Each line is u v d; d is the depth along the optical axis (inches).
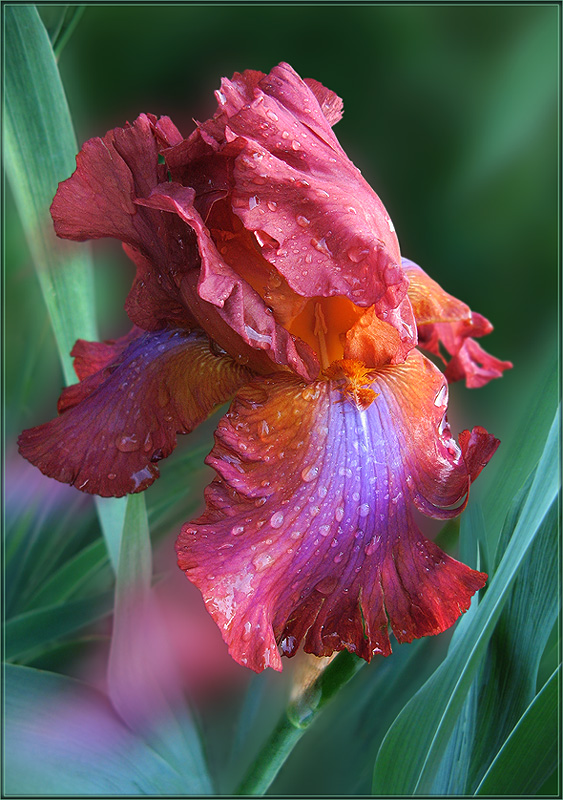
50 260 21.8
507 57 32.8
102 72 33.1
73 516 24.7
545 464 19.3
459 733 20.9
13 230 25.8
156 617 21.7
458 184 33.4
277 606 18.8
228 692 24.3
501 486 21.0
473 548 20.4
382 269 18.8
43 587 23.1
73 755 20.2
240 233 19.4
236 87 19.7
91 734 20.5
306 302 19.5
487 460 19.6
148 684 21.1
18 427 24.4
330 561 19.0
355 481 19.2
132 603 20.6
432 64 33.7
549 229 33.4
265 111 19.1
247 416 19.3
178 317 20.6
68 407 21.1
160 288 20.4
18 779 19.8
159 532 23.6
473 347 22.9
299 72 33.4
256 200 18.9
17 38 21.2
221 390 20.2
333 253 18.9
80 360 21.7
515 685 20.8
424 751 19.8
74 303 22.1
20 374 24.4
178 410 20.4
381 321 19.6
